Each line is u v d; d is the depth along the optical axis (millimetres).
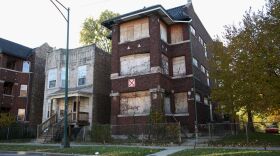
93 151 16406
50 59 34938
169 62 28281
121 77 27031
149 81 25422
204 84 31875
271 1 18656
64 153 16344
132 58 27234
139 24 27688
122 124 25922
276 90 17594
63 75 33469
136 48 26969
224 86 22641
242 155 12828
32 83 39844
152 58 25828
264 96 18188
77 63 32594
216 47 24266
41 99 40656
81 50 32719
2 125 32531
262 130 31422
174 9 30844
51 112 31141
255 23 19672
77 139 26703
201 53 32625
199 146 19500
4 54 38094
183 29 28797
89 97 30516
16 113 38250
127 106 26328
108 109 32500
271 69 18219
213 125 23953
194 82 27312
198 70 30000
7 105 37375
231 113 22844
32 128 36625
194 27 30859
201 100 29500
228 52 22281
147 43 26500
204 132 26406
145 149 17062
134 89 26031
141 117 25172
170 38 29203
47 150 18141
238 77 20547
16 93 38719
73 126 28641
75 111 30000
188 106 26547
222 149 16000
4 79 37500
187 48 28078
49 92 33812
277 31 17688
